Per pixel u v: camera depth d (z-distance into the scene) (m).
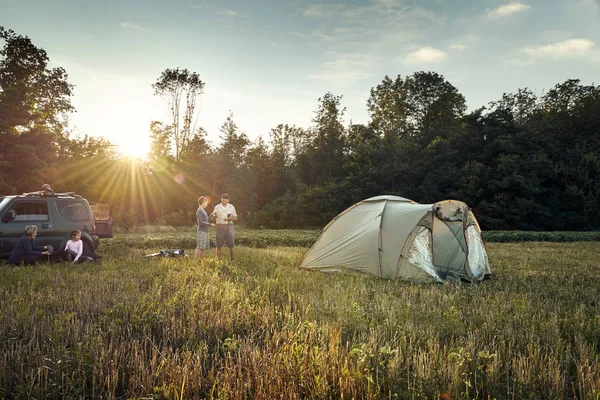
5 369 4.10
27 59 34.34
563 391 3.85
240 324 5.71
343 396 3.70
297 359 4.16
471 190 46.31
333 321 5.67
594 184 47.41
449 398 3.71
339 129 64.56
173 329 5.43
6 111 29.80
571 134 56.62
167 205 46.56
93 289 7.53
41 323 5.40
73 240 11.43
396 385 3.92
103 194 37.59
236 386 3.78
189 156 53.16
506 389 3.98
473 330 5.68
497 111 51.25
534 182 47.41
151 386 3.88
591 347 4.96
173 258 12.73
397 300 7.29
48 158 31.50
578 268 12.63
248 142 61.00
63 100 38.31
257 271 10.53
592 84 60.31
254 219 48.56
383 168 50.56
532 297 7.75
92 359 4.38
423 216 10.47
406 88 63.38
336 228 12.05
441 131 59.03
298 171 65.44
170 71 55.25
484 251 11.55
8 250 11.11
